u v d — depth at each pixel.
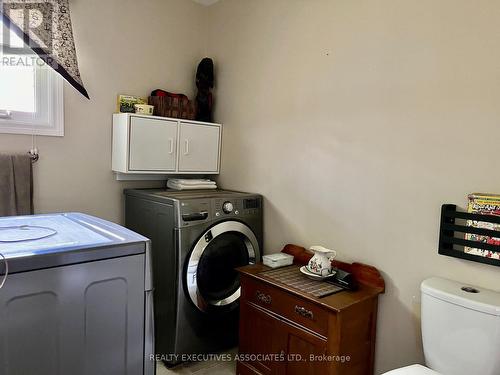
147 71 2.74
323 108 2.22
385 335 1.93
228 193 2.62
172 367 2.33
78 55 2.39
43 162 2.32
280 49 2.47
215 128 2.90
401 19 1.84
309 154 2.31
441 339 1.54
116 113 2.55
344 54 2.10
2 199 2.12
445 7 1.69
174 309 2.22
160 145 2.58
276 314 1.96
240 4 2.76
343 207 2.13
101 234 1.30
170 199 2.21
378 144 1.96
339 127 2.14
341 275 1.94
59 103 2.34
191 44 2.99
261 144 2.63
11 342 0.99
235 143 2.85
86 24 2.41
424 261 1.79
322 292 1.82
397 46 1.87
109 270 1.15
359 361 1.85
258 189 2.67
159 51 2.79
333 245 2.19
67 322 1.08
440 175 1.73
